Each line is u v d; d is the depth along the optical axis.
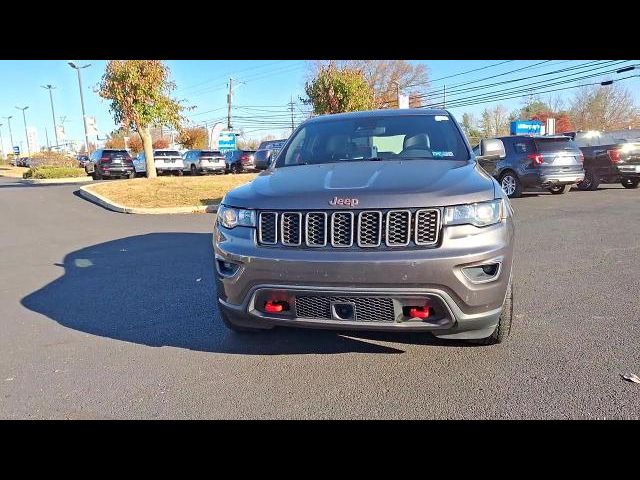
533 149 13.83
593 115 69.88
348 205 3.07
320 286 3.07
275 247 3.23
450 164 3.84
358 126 4.75
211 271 6.54
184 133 21.05
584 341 3.84
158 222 11.39
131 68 17.80
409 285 2.97
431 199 3.04
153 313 4.93
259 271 3.22
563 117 68.19
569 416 2.84
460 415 2.90
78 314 4.98
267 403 3.12
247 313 3.37
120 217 12.37
